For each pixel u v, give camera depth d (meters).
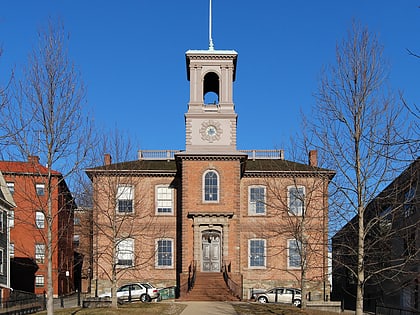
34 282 59.72
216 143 54.78
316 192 44.97
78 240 72.69
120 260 55.69
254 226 56.22
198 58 56.16
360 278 23.84
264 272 55.50
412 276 32.22
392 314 46.56
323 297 53.38
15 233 58.88
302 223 37.66
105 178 51.16
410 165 22.03
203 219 52.84
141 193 56.78
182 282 51.50
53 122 25.25
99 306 39.22
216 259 53.22
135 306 38.12
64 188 50.56
